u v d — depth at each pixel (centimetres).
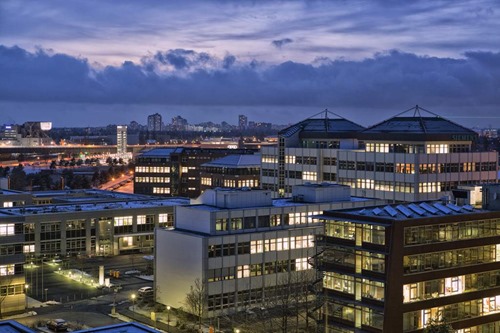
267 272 15138
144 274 18762
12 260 14688
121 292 16712
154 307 15050
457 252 12169
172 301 15000
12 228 14700
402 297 11406
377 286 11425
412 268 11544
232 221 14875
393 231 11244
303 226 16012
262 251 15050
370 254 11575
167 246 15175
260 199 15912
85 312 14788
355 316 11750
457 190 14562
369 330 11500
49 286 17375
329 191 17025
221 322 13938
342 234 12100
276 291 14950
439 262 11906
